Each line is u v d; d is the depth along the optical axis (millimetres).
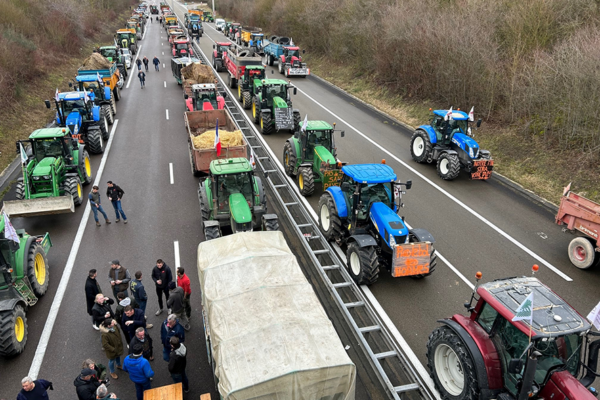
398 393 6648
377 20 30188
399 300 9695
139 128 21953
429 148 17141
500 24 21781
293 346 5891
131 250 11555
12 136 19484
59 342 8461
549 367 5773
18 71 24516
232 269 7422
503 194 15359
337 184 13617
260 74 24688
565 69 16578
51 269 10750
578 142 16516
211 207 11523
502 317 6180
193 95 22516
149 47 49094
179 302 8258
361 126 22609
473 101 21359
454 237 12414
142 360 6695
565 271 10906
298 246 11469
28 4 34938
